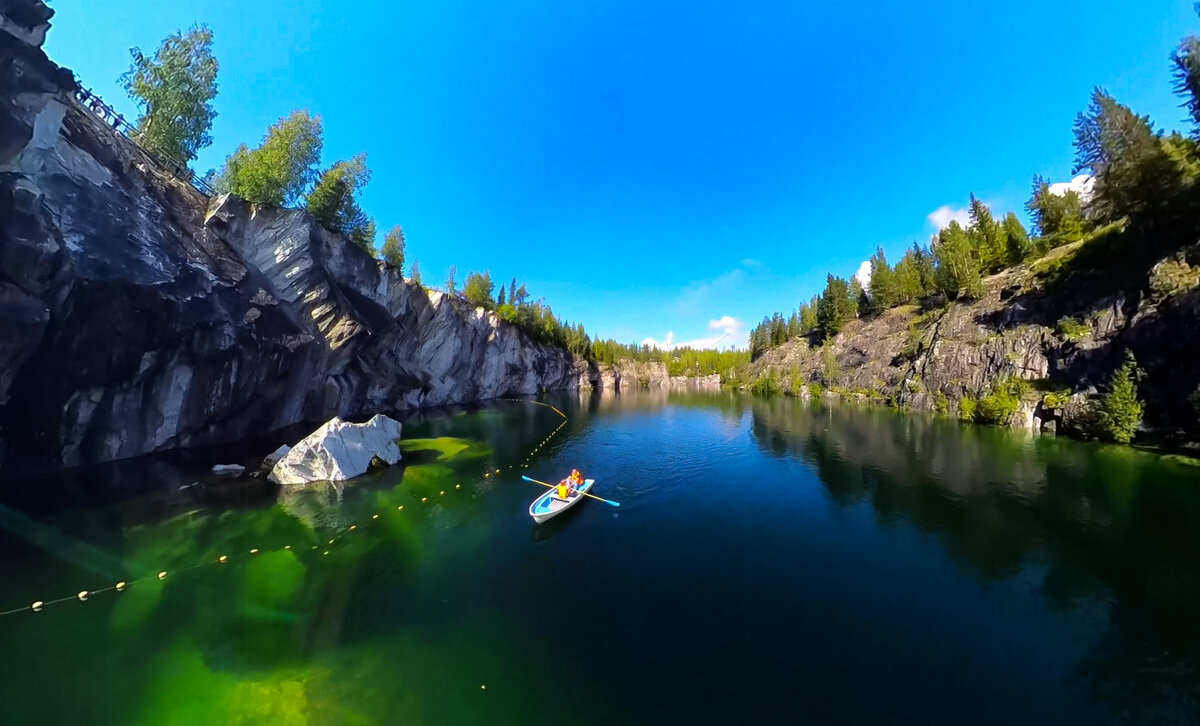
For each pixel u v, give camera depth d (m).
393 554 17.86
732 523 22.36
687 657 12.23
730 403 87.00
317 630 12.88
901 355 77.44
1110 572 16.52
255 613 13.33
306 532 18.98
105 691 9.89
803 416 63.16
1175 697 10.60
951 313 69.44
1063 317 48.53
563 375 129.50
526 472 31.41
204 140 38.19
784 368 116.75
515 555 18.47
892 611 14.58
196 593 13.99
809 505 24.98
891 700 10.67
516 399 89.94
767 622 13.95
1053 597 15.14
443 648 12.34
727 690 10.99
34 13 16.47
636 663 11.93
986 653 12.41
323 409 43.06
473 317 81.88
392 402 58.75
